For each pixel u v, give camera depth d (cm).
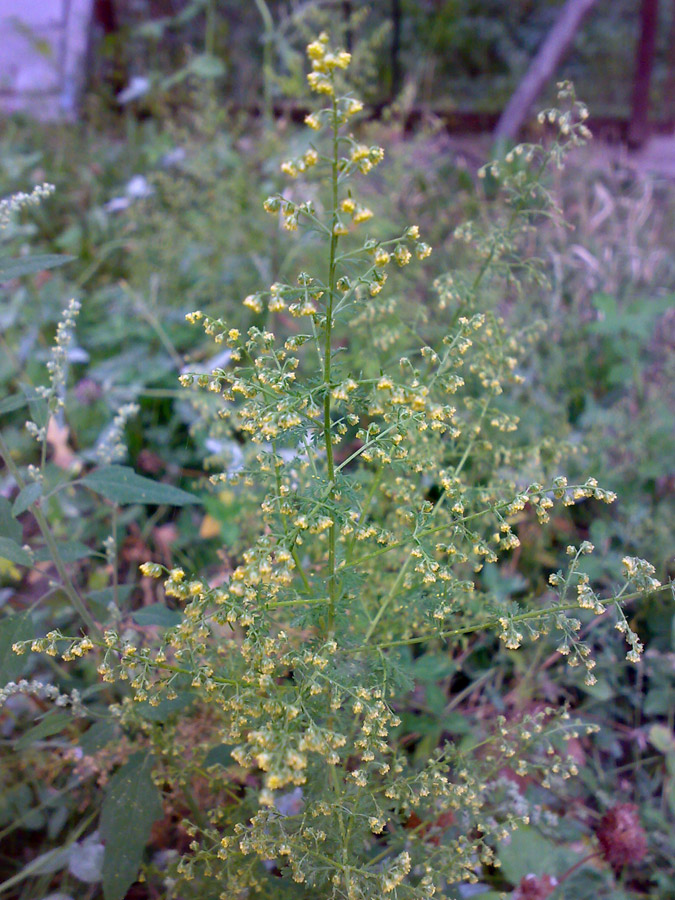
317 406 26
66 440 57
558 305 63
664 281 69
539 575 48
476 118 104
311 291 23
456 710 44
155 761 31
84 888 36
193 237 68
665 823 38
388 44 121
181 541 51
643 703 44
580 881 35
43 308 64
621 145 96
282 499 25
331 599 28
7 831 36
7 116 94
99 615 37
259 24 120
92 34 111
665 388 56
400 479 33
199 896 31
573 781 41
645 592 26
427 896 27
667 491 53
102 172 83
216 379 26
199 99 80
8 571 46
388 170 69
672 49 103
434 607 29
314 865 28
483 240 36
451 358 30
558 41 93
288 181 69
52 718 30
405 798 29
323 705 27
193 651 26
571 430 55
